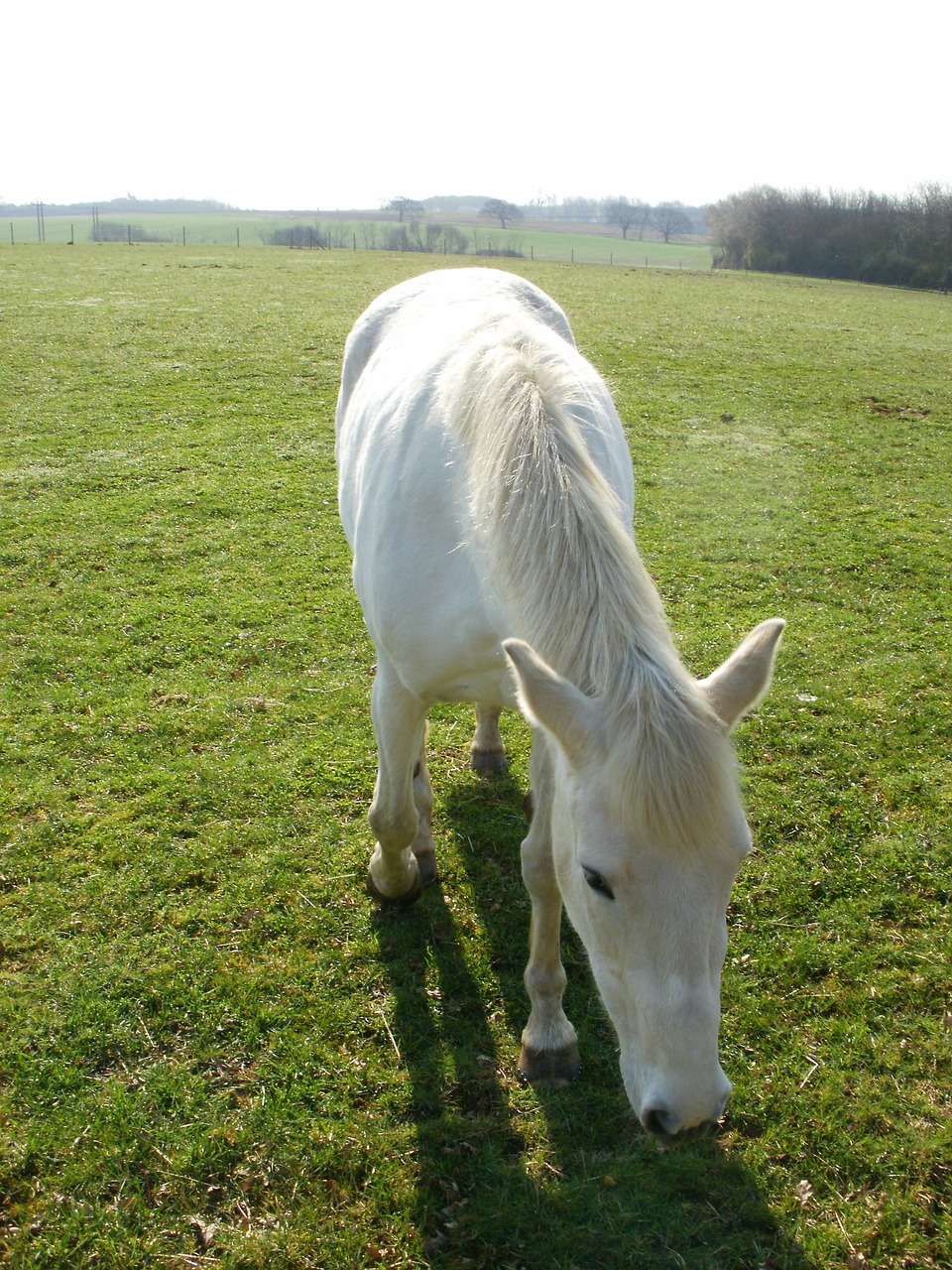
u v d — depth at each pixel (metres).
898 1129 2.47
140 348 13.20
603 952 1.84
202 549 6.45
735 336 15.95
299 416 10.11
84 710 4.43
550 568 2.00
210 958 3.01
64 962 2.97
